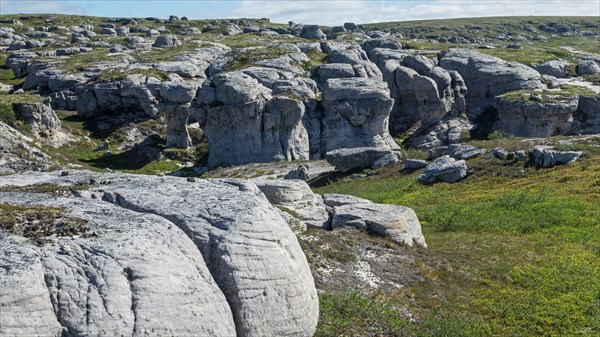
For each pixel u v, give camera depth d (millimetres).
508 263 27188
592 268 26172
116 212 14078
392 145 74188
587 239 30766
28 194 15500
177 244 12992
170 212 14383
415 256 26828
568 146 48688
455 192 45062
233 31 153875
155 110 79188
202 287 12578
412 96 84250
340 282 22109
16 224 12695
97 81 82438
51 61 99875
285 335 13625
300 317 13961
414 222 29703
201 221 13984
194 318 12102
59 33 152750
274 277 13656
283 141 70438
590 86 85375
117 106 80062
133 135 75438
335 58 91625
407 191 47688
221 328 12461
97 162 66938
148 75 84125
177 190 16188
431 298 22625
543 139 53500
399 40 114688
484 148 52594
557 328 20453
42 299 10797
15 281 10531
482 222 35250
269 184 28969
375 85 73938
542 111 72250
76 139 71750
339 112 73188
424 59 87250
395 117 85062
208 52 102188
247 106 68062
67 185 16688
